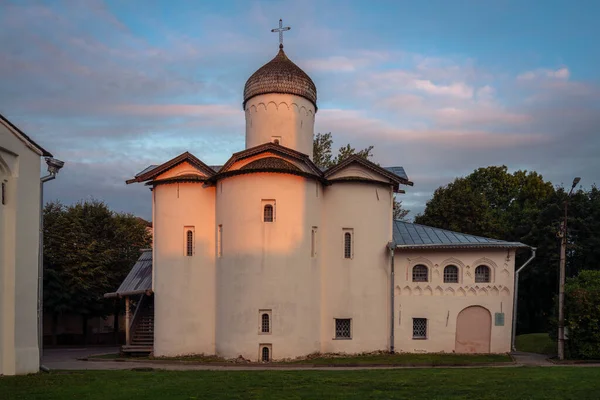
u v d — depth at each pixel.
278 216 27.67
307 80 33.31
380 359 27.95
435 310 31.22
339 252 30.44
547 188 63.69
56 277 46.34
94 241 48.50
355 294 30.17
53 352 39.25
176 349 29.45
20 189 20.20
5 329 19.30
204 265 29.98
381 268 31.00
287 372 21.48
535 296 47.88
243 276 27.47
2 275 19.45
